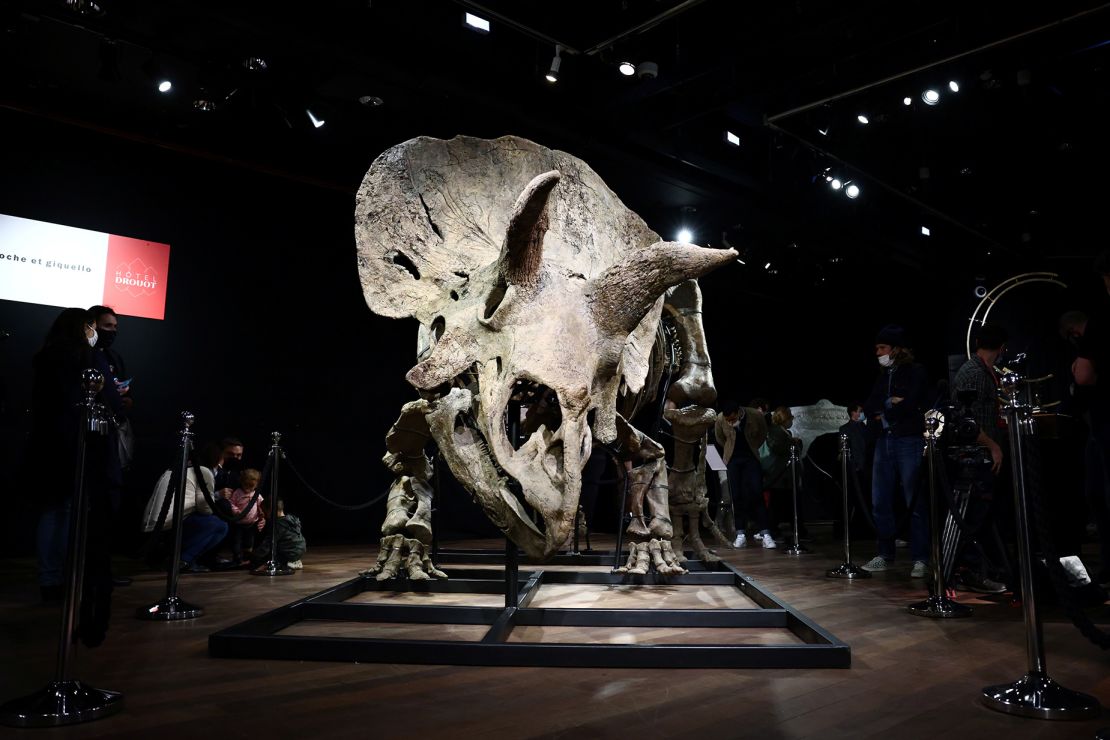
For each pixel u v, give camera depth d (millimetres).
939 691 2678
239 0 5969
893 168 9227
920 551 5684
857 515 9367
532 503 2551
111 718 2336
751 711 2426
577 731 2229
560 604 4309
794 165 10031
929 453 4234
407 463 4398
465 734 2197
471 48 6984
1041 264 11625
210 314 8805
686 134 8805
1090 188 9875
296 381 9383
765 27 6699
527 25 5977
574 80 7609
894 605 4484
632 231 4137
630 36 6168
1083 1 5953
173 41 6754
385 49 6625
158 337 8422
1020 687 2533
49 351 4348
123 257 8180
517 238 2664
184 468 4336
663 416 5527
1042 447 5148
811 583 5469
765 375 14562
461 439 2850
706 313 14117
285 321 9352
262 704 2465
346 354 9828
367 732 2211
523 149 3936
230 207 9047
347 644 3004
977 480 4504
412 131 8250
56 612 4125
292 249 9477
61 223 7898
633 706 2459
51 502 4398
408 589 4629
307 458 8836
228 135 8156
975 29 6496
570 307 2877
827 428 13398
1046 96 7871
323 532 8859
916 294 13422
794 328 14602
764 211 9914
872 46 6906
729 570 5012
